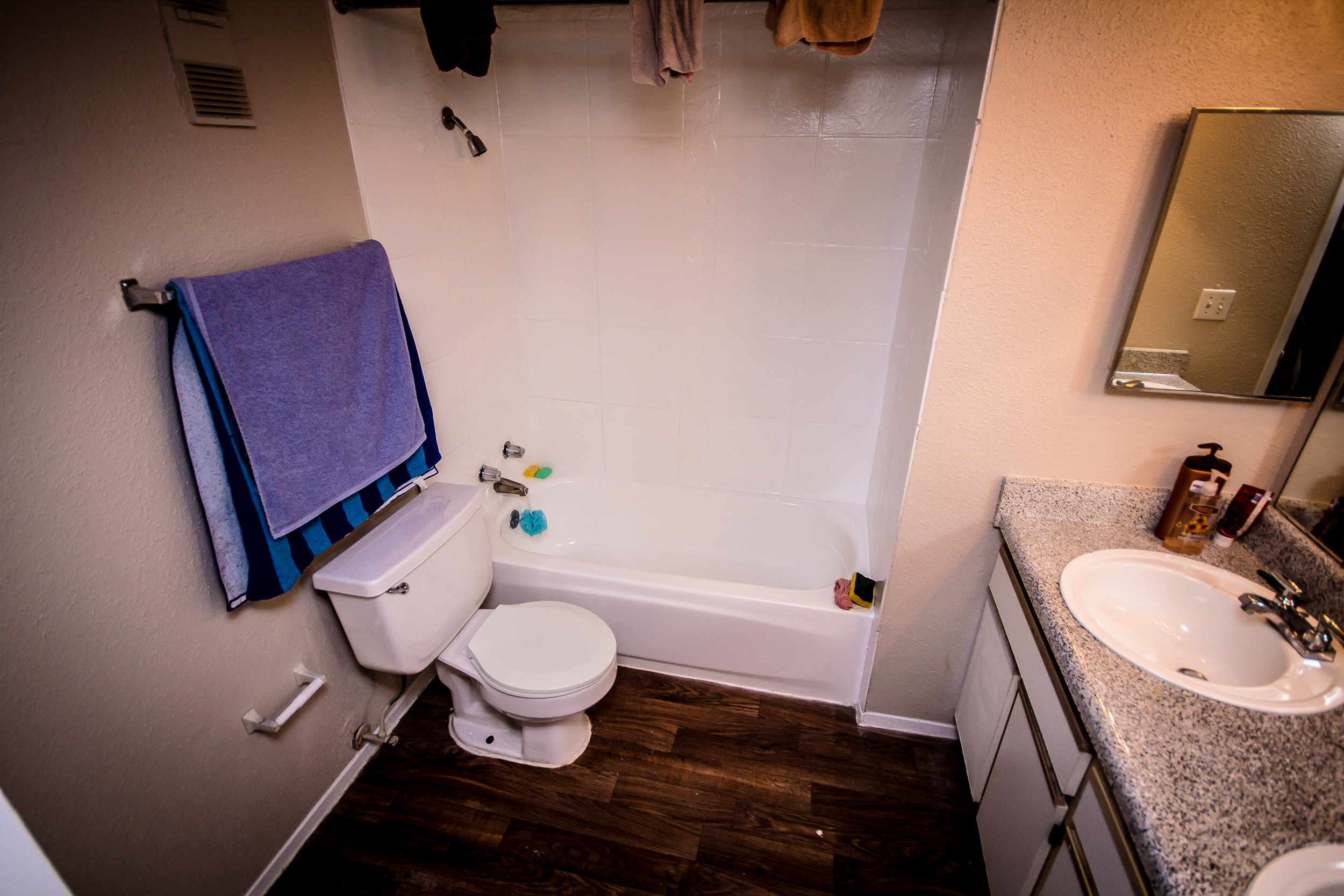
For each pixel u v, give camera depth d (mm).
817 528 2463
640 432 2562
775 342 2287
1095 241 1306
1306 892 753
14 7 859
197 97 1124
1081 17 1154
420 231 1811
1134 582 1349
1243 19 1110
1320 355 1257
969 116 1349
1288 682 1047
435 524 1675
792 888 1549
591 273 2318
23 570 943
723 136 2023
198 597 1244
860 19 1315
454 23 1325
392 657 1589
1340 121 1112
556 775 1825
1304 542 1253
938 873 1581
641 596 2041
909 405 1722
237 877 1428
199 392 1121
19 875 609
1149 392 1389
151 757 1182
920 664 1863
